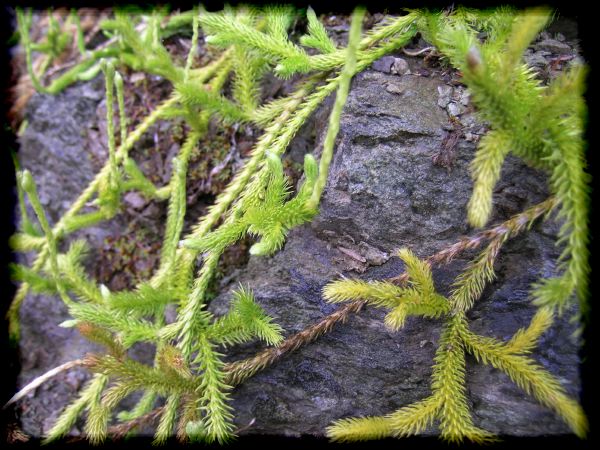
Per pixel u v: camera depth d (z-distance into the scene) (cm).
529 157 15
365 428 15
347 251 19
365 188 19
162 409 20
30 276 22
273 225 17
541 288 15
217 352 19
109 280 26
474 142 18
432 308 16
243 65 21
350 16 23
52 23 29
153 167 26
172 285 21
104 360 17
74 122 28
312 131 22
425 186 18
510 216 18
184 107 23
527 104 15
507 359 16
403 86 19
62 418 20
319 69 20
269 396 19
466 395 17
